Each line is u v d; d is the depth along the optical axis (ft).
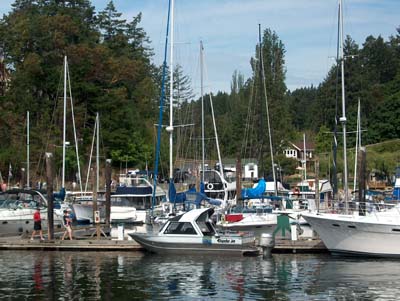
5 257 113.19
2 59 293.02
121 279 91.35
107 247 119.75
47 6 307.37
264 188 147.43
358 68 405.39
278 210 141.90
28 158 234.17
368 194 176.04
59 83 272.10
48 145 254.47
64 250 120.98
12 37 286.66
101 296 80.33
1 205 146.41
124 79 305.32
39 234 130.72
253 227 127.03
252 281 89.51
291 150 369.91
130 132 294.25
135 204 175.42
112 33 339.57
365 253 108.68
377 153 322.55
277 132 310.65
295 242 115.55
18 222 141.59
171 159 135.13
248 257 111.14
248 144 257.55
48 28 284.20
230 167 313.53
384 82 530.68
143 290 83.82
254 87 270.67
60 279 91.56
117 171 288.51
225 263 104.88
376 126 383.65
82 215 172.45
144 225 160.76
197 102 244.42
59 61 284.00
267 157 240.94
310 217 111.45
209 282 88.99
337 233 109.60
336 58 145.89
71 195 194.80
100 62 291.58
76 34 295.69
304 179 259.60
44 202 154.10
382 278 91.04
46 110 277.44
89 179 255.29
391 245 106.42
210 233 113.80
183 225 113.50
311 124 445.37
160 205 164.45
